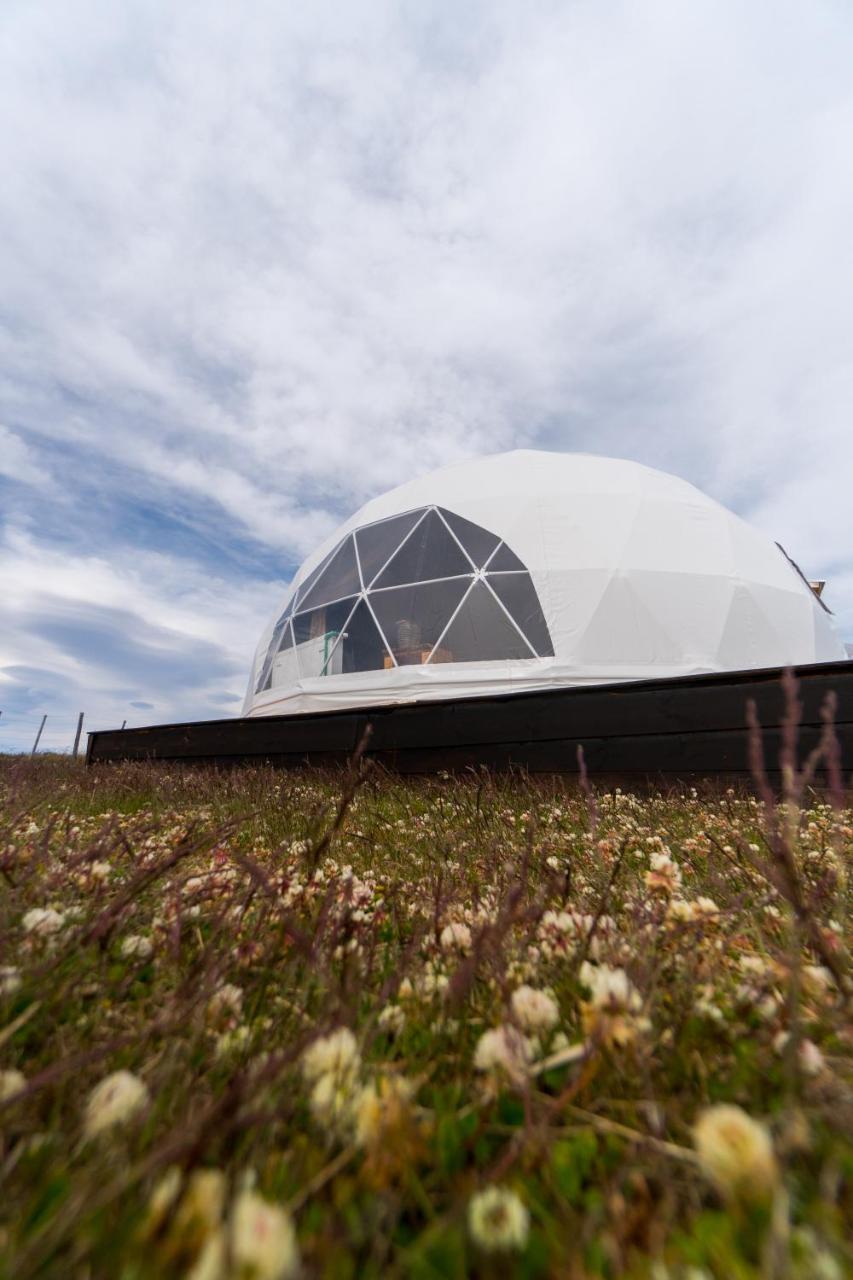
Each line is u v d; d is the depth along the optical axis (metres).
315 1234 0.79
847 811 4.83
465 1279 0.74
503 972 1.40
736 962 1.73
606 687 7.91
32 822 4.16
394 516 17.36
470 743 8.77
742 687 7.11
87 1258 0.70
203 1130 0.83
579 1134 1.01
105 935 1.71
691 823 4.89
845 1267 0.71
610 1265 0.74
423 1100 1.21
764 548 17.94
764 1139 0.79
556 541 14.66
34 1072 1.22
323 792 7.40
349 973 1.50
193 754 12.72
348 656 15.44
